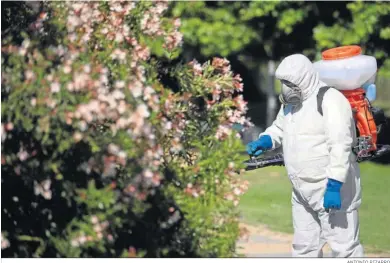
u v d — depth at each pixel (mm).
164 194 9922
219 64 11414
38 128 8547
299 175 11297
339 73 11641
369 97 12305
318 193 11266
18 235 9258
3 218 9273
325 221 11391
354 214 11445
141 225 9906
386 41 27656
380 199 21062
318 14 27422
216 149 10375
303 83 11070
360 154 11430
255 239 16109
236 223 10133
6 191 9242
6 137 8828
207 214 9906
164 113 10039
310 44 28547
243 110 11266
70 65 8719
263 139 12117
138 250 9906
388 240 15852
